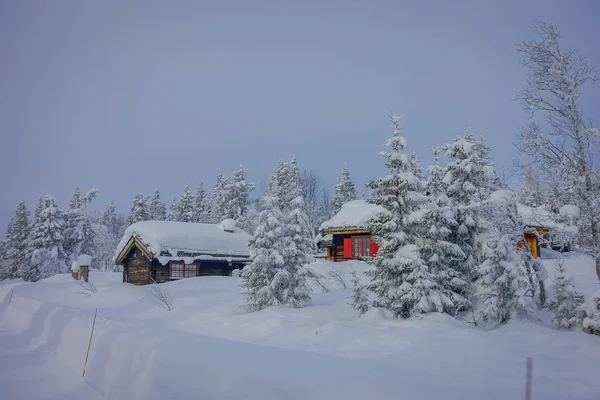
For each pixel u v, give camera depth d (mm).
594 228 15344
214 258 31641
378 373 6113
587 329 11797
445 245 14984
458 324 13273
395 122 15969
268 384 5801
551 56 16766
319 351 10688
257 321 15469
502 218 16031
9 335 15750
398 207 15180
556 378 7574
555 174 16234
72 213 58219
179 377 6875
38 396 8422
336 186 63438
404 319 14039
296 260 18562
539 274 15547
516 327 12297
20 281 52188
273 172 60844
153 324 17469
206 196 73938
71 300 27531
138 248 32625
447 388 5332
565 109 16266
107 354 9312
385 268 14852
